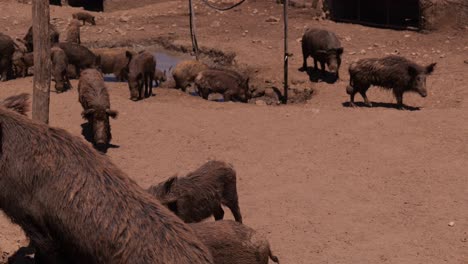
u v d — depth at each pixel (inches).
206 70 747.4
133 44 1016.9
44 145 168.1
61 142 169.3
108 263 156.4
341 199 445.1
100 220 157.6
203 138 563.5
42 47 432.1
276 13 1140.5
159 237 154.6
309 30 808.3
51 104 650.8
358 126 578.9
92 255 158.7
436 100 694.5
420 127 569.6
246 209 430.9
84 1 1373.0
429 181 467.8
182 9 1195.3
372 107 678.5
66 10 1243.8
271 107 656.4
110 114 523.8
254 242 294.0
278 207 433.7
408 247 380.8
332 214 423.2
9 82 762.2
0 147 168.9
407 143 537.0
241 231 293.9
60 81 708.7
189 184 358.3
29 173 166.1
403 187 460.8
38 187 165.5
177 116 619.5
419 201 438.9
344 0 1087.6
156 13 1185.4
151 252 152.6
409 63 648.4
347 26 1032.2
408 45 909.8
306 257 370.0
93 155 169.0
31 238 172.1
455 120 582.2
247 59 877.2
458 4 924.6
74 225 159.9
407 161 502.9
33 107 440.8
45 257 172.4
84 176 163.5
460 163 495.2
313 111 626.8
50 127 172.7
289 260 366.3
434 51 872.9
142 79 710.5
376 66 658.2
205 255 155.8
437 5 932.6
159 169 502.9
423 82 644.1
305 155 521.3
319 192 456.1
